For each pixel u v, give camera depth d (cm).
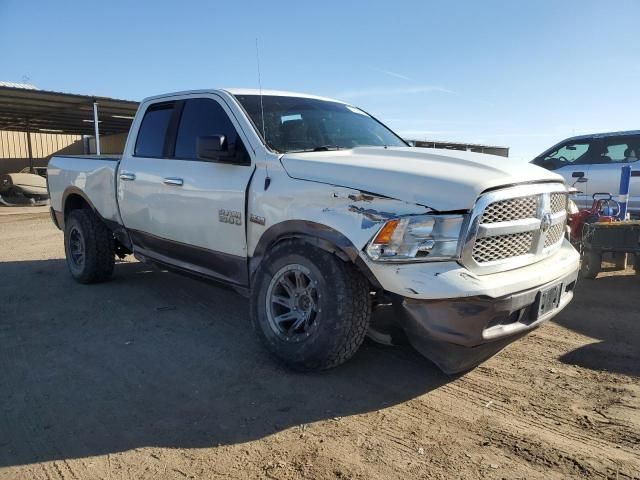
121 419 309
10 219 1470
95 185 589
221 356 401
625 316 503
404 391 343
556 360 395
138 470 260
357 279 336
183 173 458
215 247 431
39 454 274
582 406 323
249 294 411
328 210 337
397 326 351
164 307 527
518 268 332
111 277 628
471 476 254
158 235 499
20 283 635
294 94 491
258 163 396
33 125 2841
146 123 533
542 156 1084
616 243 636
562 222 385
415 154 379
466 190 303
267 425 302
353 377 362
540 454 272
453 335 303
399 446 280
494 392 343
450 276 299
